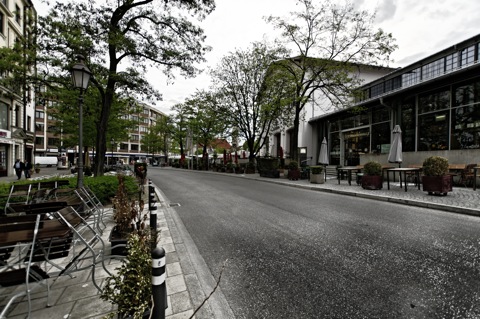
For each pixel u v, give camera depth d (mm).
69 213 3184
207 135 32625
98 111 15398
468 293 2514
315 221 5367
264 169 17906
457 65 13234
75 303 2439
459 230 4586
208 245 4055
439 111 12008
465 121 10914
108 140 21562
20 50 8242
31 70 9680
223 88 21297
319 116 21266
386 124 15656
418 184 9422
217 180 16250
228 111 22234
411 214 5930
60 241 2916
